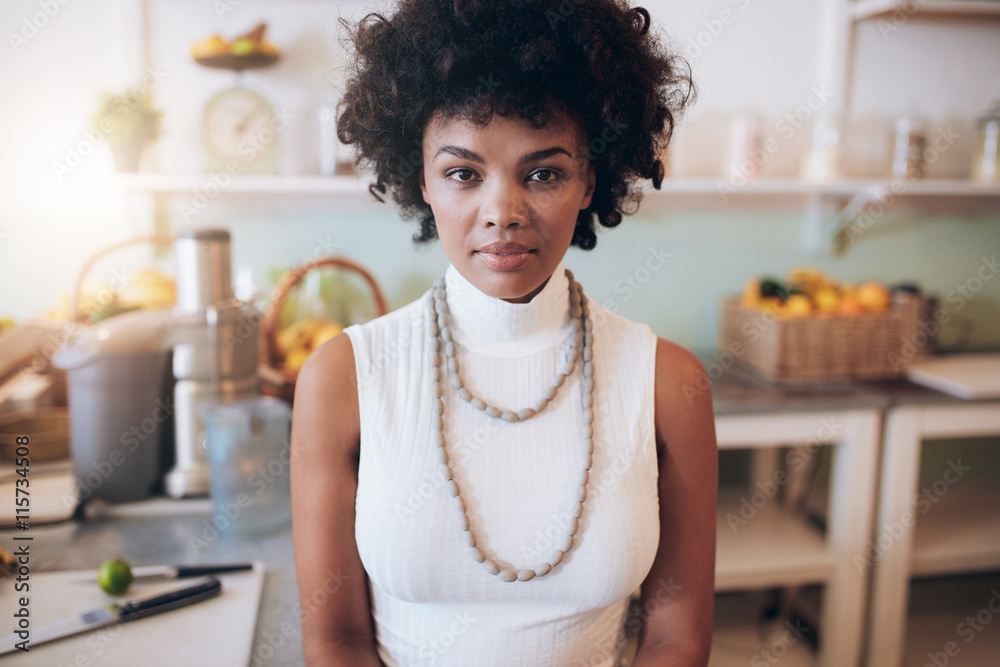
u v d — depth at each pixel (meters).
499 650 0.73
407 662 0.76
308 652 0.75
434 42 0.67
